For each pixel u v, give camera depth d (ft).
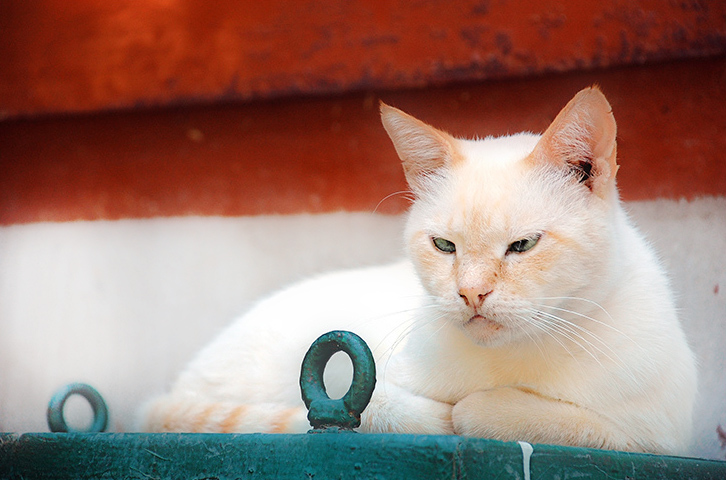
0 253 12.70
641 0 9.70
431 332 6.69
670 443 6.15
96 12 11.99
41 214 12.73
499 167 6.49
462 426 6.01
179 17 11.62
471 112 10.62
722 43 9.53
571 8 9.94
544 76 10.23
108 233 12.51
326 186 11.48
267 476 4.67
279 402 8.13
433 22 10.52
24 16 12.28
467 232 6.15
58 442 5.31
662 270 7.25
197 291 11.98
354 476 4.43
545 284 6.03
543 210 6.11
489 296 5.95
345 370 7.46
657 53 9.70
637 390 6.12
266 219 11.75
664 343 6.40
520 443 4.54
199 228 12.14
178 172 12.24
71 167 12.66
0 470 5.39
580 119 6.18
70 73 12.14
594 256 6.18
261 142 11.82
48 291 12.48
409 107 10.92
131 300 12.27
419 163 7.02
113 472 5.14
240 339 8.55
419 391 6.62
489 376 6.42
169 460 4.98
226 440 4.86
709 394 8.98
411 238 6.83
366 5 10.75
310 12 11.05
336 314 8.20
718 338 9.16
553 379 6.21
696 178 9.66
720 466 5.40
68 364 12.17
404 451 4.35
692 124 9.72
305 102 11.54
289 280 11.43
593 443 5.86
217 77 11.51
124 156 12.48
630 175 9.82
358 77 10.89
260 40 11.28
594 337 6.25
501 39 10.21
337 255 11.31
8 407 12.32
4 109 12.44
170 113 12.23
